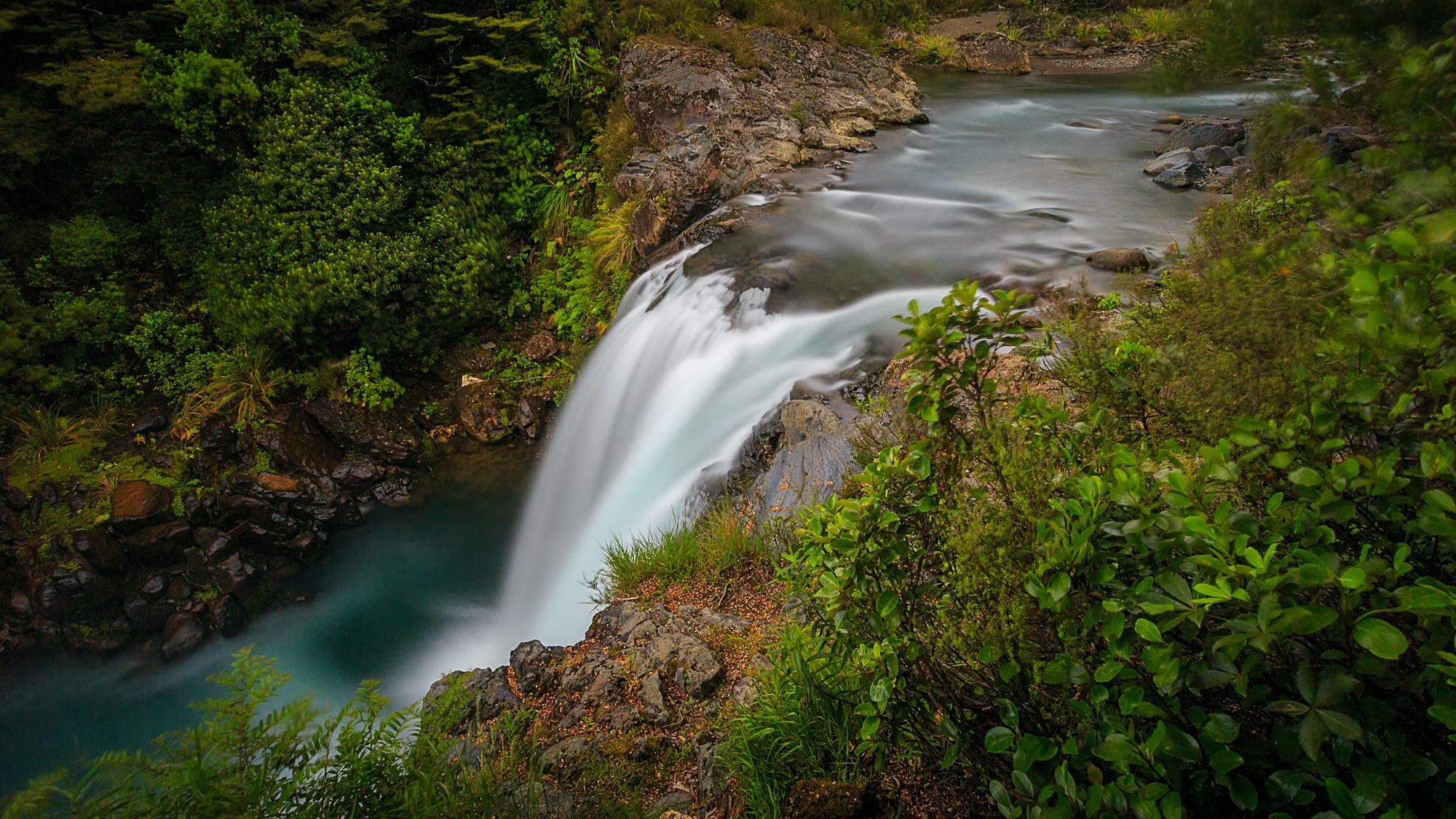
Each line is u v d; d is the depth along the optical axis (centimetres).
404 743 315
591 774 418
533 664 533
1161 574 185
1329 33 218
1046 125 1559
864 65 1719
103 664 940
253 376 1147
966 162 1324
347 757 282
